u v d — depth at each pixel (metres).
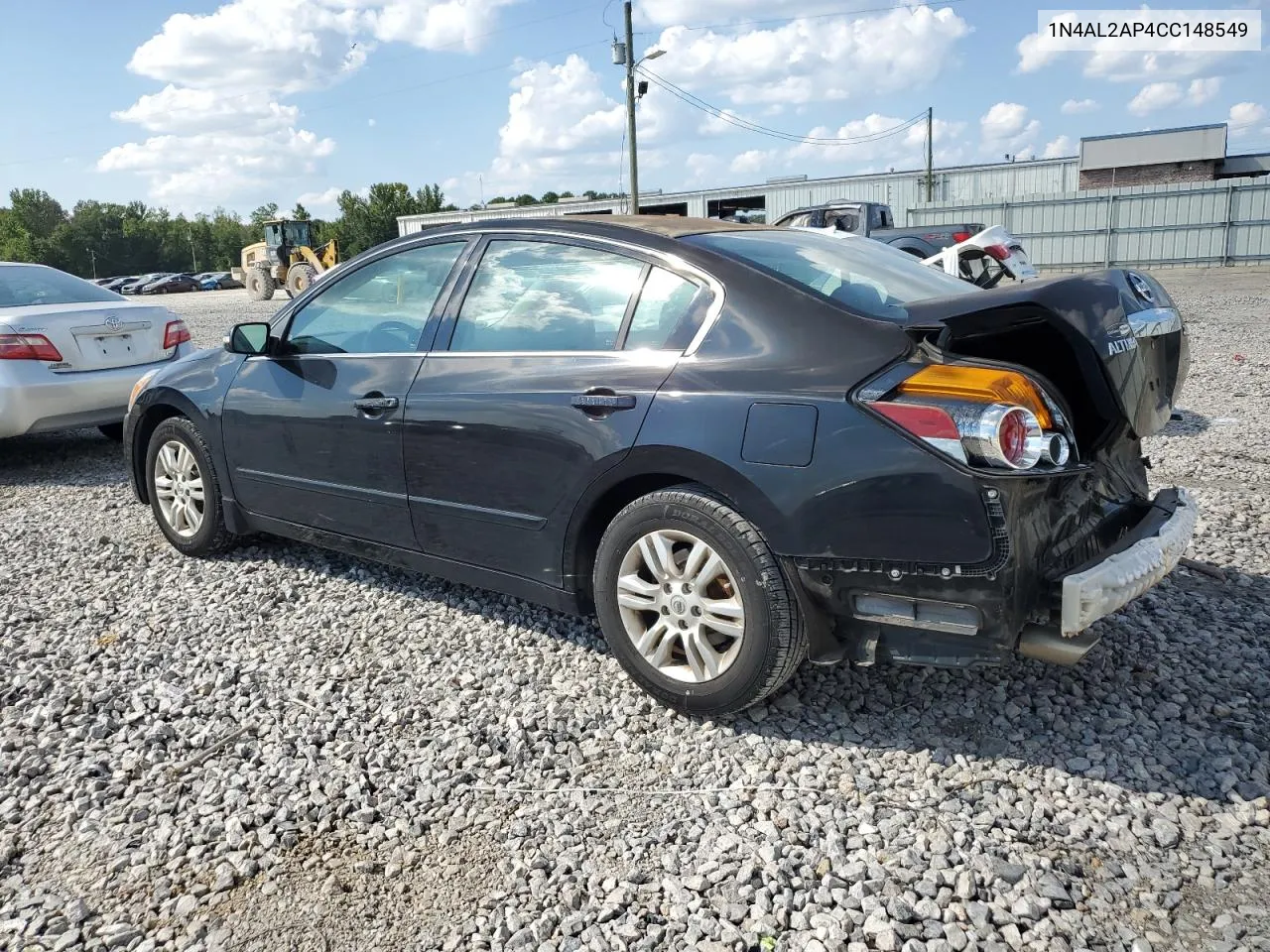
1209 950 2.09
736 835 2.54
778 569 2.81
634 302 3.24
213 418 4.55
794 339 2.86
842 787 2.72
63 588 4.53
